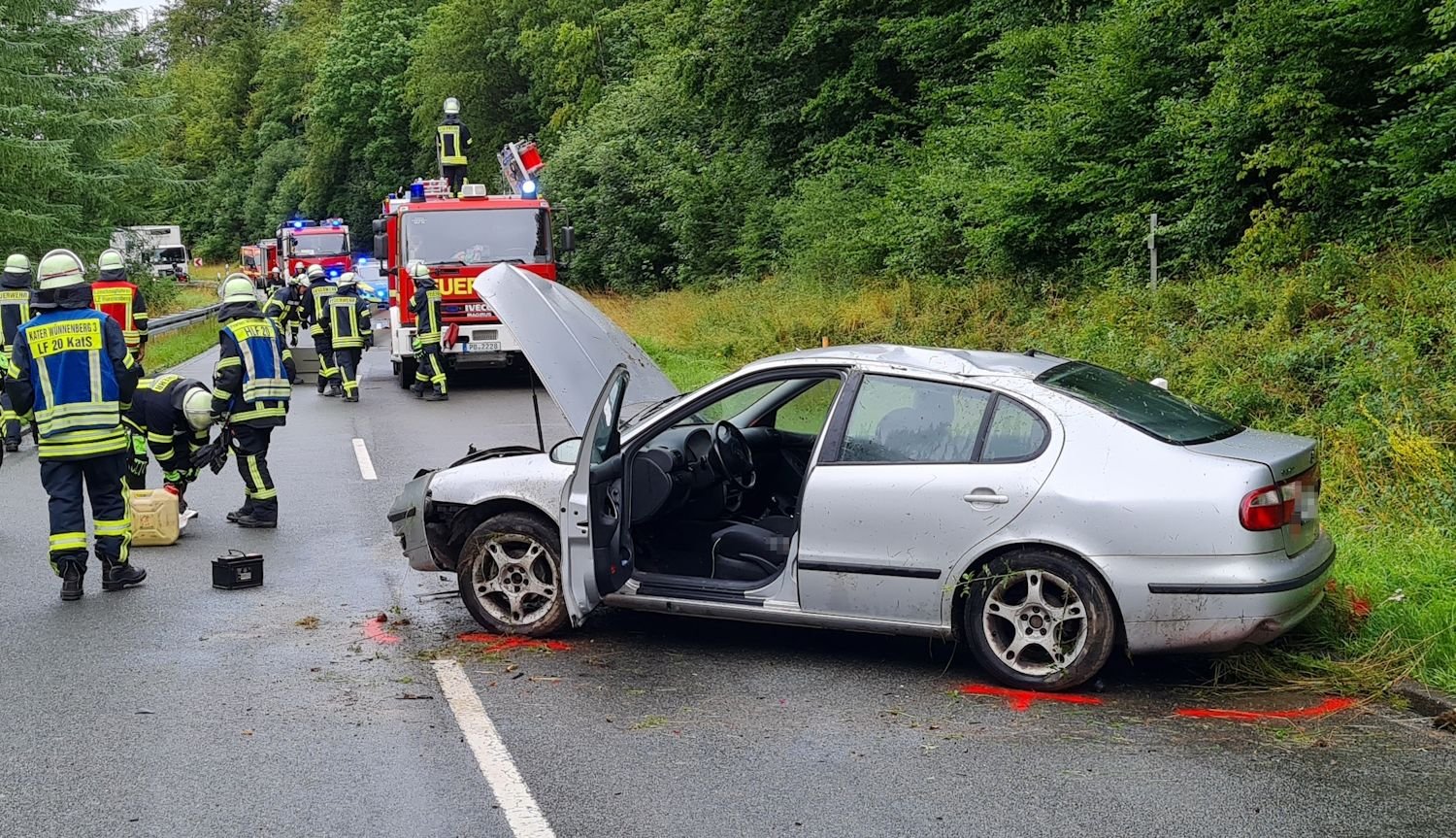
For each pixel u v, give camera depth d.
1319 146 11.20
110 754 4.55
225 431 8.70
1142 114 13.92
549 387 6.20
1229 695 5.07
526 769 4.38
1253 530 4.79
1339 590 5.61
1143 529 4.88
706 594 5.61
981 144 17.22
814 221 21.02
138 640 6.01
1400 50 10.73
